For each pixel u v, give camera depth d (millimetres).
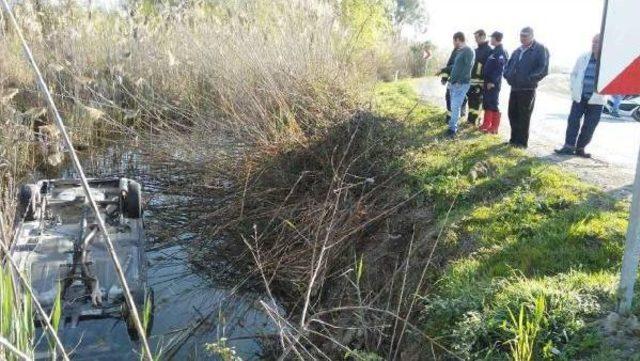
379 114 10000
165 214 8789
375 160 8383
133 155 10250
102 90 11547
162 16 12875
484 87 10523
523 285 4629
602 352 3766
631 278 3959
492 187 7297
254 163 8461
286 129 8812
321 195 7805
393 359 4809
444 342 4543
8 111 9648
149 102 11188
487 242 5875
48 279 5504
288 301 6684
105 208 7191
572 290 4508
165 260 7707
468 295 4840
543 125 12680
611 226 5719
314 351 5453
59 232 6426
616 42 3580
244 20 11734
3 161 9023
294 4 11953
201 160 9086
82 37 12062
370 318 5520
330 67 10773
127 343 5320
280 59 10422
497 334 4238
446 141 9633
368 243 6902
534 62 9008
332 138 8758
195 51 11570
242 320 6320
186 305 6609
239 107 9438
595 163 8586
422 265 5957
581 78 8766
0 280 2295
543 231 5902
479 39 10867
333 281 6551
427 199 7316
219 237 7984
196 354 5547
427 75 25406
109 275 5652
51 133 9367
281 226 7410
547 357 3895
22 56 11234
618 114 14508
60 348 1859
